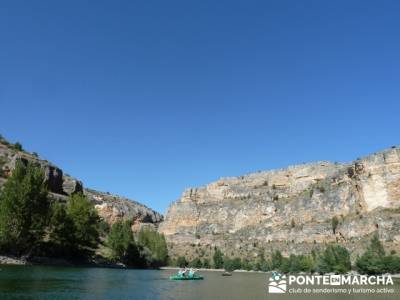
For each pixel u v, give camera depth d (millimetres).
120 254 165625
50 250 122438
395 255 188250
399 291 82625
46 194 114125
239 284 104438
